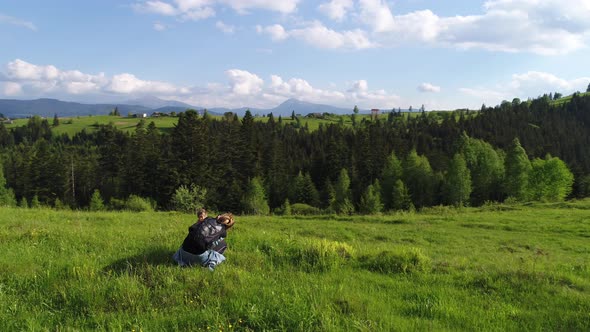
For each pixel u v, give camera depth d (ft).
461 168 235.81
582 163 380.37
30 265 22.44
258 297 18.20
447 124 487.20
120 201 236.02
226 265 23.40
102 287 18.85
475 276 25.13
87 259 23.59
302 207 256.93
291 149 410.72
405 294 21.07
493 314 18.40
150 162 248.32
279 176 300.61
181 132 239.91
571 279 25.08
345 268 25.70
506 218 72.59
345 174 270.26
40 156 267.39
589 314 18.76
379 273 25.36
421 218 73.15
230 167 270.46
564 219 71.00
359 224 64.85
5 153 410.31
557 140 454.40
